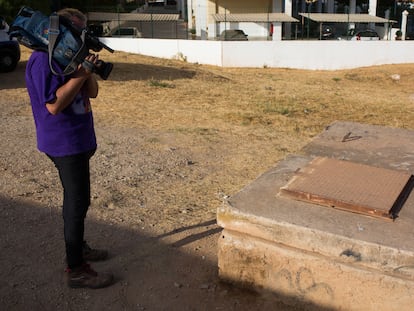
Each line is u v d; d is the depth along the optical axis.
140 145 7.16
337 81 19.64
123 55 19.00
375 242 2.82
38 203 4.75
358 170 3.79
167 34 35.09
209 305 3.23
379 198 3.26
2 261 3.67
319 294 3.06
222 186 5.51
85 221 4.38
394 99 14.44
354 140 4.88
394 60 24.52
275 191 3.52
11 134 7.45
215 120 9.31
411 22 39.34
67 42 2.79
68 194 3.14
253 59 23.89
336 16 29.98
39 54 2.88
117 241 4.04
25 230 4.17
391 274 2.81
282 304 3.21
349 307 2.98
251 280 3.30
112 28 31.80
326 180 3.58
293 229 3.02
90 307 3.19
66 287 3.38
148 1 62.56
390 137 4.98
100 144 7.11
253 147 7.37
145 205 4.84
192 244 4.02
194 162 6.45
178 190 5.32
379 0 40.34
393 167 4.14
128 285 3.43
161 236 4.15
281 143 7.72
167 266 3.68
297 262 3.08
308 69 24.19
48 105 2.87
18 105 9.91
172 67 17.14
